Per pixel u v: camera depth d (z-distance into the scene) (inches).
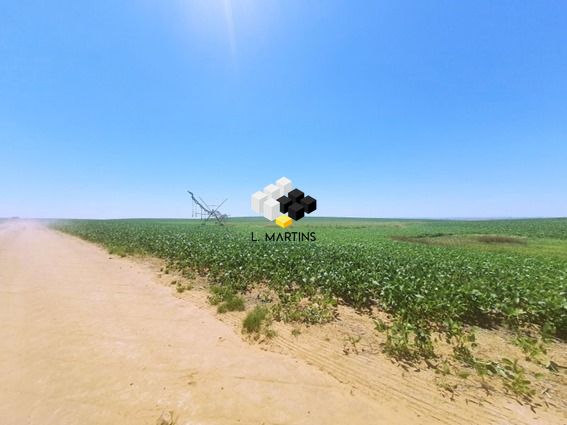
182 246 613.6
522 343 204.7
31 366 172.4
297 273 370.9
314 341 220.7
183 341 214.5
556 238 1214.9
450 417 141.5
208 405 141.1
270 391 154.9
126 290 352.5
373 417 138.6
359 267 409.4
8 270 439.2
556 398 158.7
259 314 256.4
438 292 277.4
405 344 204.1
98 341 208.8
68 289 343.6
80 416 130.8
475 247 902.4
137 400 143.2
